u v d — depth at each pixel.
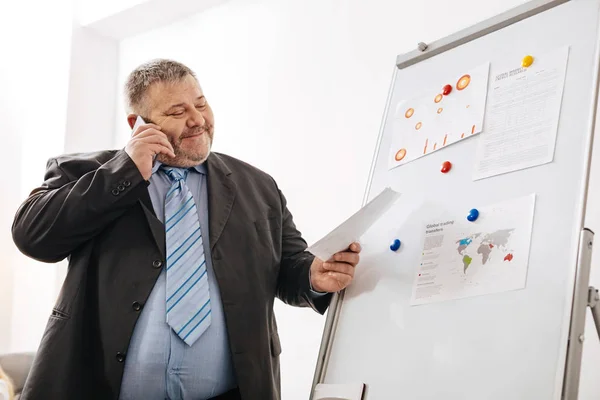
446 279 1.38
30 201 1.58
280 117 2.85
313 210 2.66
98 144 3.63
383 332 1.45
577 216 1.21
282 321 2.68
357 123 2.56
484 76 1.49
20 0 3.96
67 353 1.49
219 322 1.56
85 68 3.61
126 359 1.49
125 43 3.67
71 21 3.58
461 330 1.31
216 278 1.58
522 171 1.33
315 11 2.79
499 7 2.20
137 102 1.67
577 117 1.28
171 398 1.50
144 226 1.58
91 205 1.50
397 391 1.37
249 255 1.64
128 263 1.54
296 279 1.67
